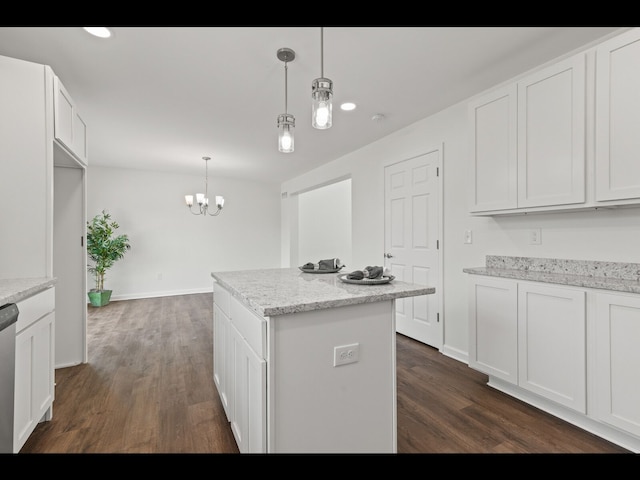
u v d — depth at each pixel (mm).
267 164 5141
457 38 1898
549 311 1860
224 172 5801
